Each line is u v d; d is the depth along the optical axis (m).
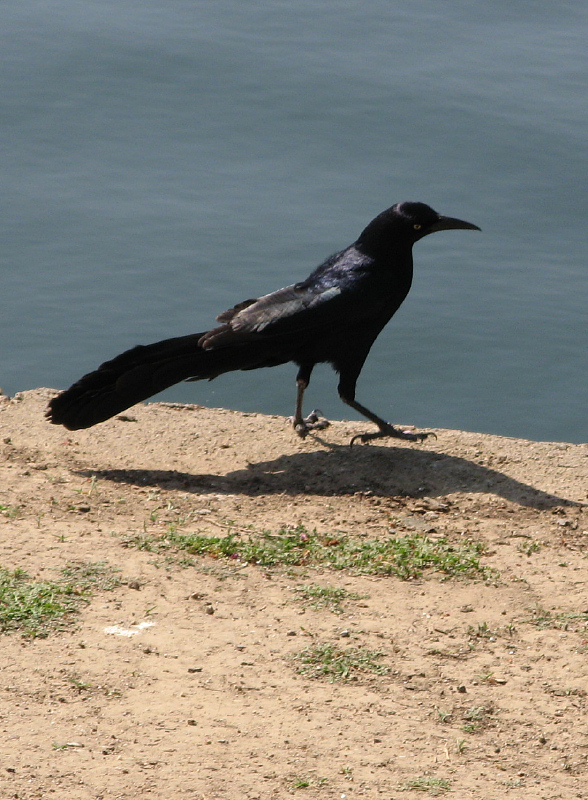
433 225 10.69
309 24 31.98
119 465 10.54
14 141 25.17
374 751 6.09
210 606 7.59
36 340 18.81
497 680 6.93
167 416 11.61
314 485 10.29
